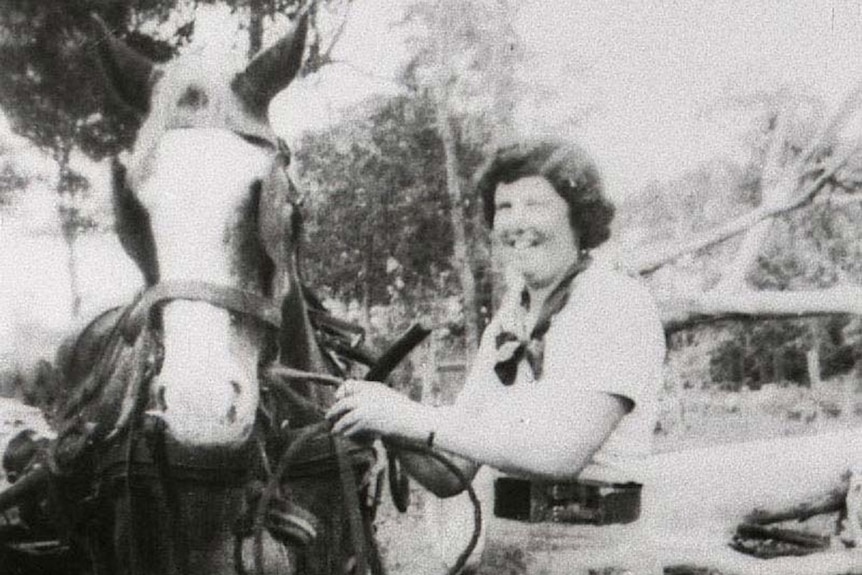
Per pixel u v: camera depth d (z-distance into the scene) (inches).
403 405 175.5
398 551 188.4
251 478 170.1
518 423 184.1
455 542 187.0
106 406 178.7
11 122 216.7
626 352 187.9
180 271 159.0
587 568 184.4
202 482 169.3
